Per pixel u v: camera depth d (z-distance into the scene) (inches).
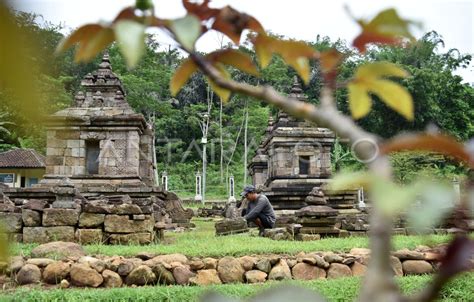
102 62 807.7
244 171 1887.3
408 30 26.3
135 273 280.4
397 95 30.0
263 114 1968.5
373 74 30.6
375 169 22.2
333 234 481.1
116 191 711.7
